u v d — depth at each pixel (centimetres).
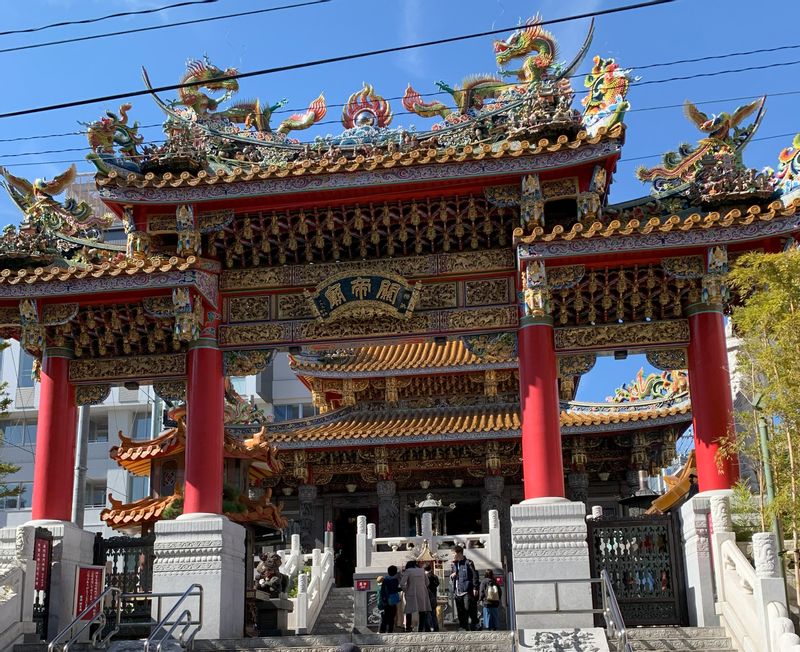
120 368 2333
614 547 2148
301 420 4053
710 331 2134
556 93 2273
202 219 2281
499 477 3969
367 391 4169
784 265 1788
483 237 2297
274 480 4169
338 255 2334
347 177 2178
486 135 2398
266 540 2738
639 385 3847
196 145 2398
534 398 2131
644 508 3325
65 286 2216
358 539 3238
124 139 2328
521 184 2180
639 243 2094
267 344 2295
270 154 2453
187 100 2503
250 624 2416
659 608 2095
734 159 2284
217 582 2080
